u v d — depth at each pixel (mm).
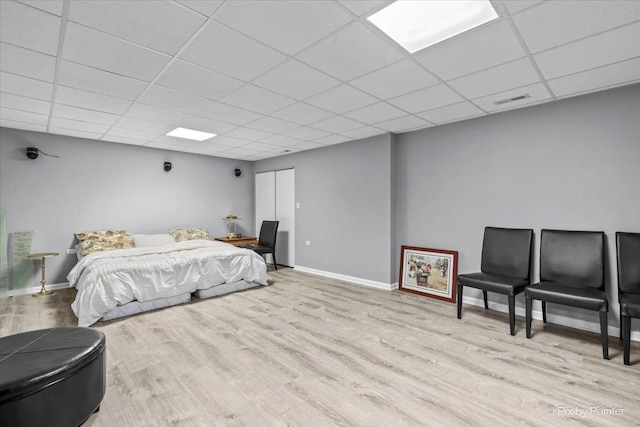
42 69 2393
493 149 3559
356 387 2018
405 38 2006
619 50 2123
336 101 3111
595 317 2912
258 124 3920
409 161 4344
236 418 1725
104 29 1886
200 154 6074
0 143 4094
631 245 2582
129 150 5180
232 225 6586
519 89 2818
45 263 4434
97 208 4867
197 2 1646
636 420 1689
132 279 3455
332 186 5176
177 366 2297
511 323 2820
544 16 1765
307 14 1759
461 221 3838
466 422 1683
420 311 3502
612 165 2830
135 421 1703
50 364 1485
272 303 3818
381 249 4504
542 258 3041
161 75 2516
